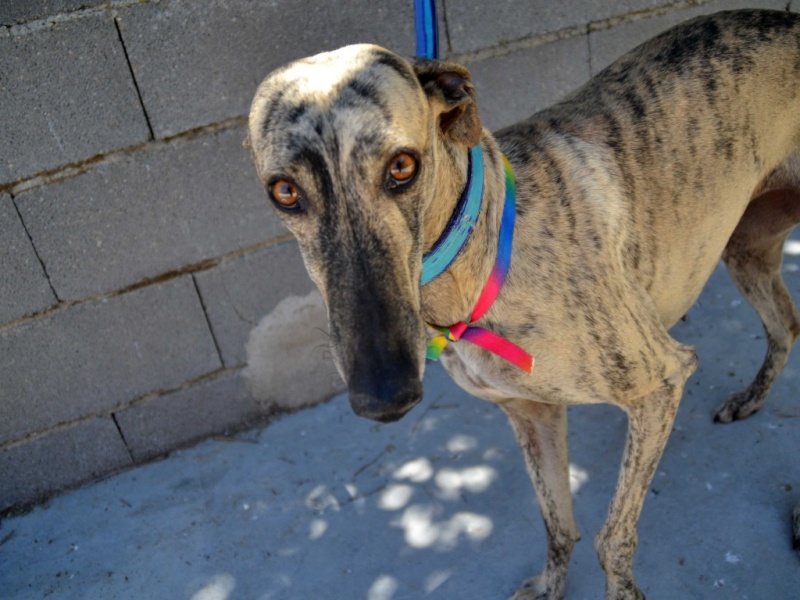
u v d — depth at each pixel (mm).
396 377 574
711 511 992
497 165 742
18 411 1145
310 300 1228
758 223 1020
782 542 938
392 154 598
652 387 780
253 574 1035
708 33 875
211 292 1174
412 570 1000
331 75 612
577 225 761
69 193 1055
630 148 815
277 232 1173
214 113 1080
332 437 1223
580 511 1027
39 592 1061
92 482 1227
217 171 1110
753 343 1220
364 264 601
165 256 1132
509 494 1072
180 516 1137
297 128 592
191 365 1211
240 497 1148
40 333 1112
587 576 951
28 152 1020
